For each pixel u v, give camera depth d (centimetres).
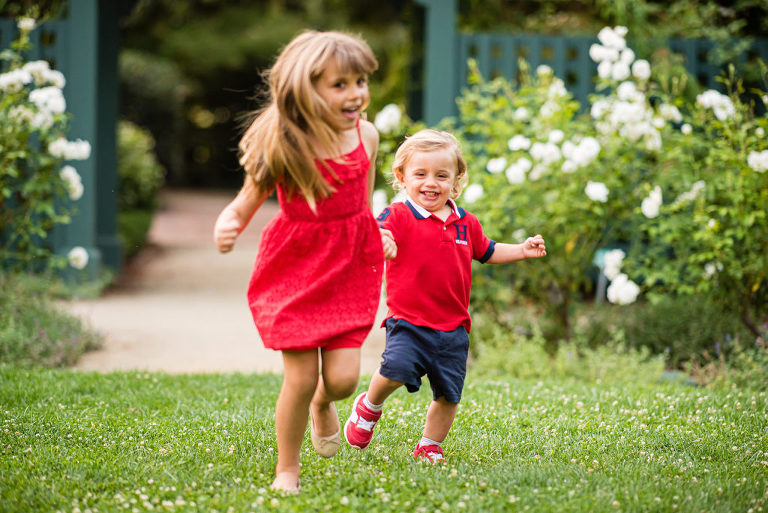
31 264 862
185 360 669
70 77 949
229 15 3152
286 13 3175
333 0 2019
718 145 635
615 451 372
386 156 721
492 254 365
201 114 3184
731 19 1016
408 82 1289
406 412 431
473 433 399
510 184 664
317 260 300
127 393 489
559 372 596
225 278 1212
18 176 802
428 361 340
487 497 300
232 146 3203
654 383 569
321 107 288
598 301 749
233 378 545
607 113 680
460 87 940
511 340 665
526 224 653
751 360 562
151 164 1784
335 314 301
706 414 441
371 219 308
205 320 858
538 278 684
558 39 946
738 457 365
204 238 1752
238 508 289
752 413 440
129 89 2536
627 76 699
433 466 340
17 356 600
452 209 355
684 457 365
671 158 664
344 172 297
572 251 677
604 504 294
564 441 387
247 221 302
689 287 632
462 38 936
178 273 1251
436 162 345
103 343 712
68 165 955
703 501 301
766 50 939
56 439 380
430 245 342
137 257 1412
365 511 288
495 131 717
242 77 3077
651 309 693
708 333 636
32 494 303
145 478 322
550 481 319
